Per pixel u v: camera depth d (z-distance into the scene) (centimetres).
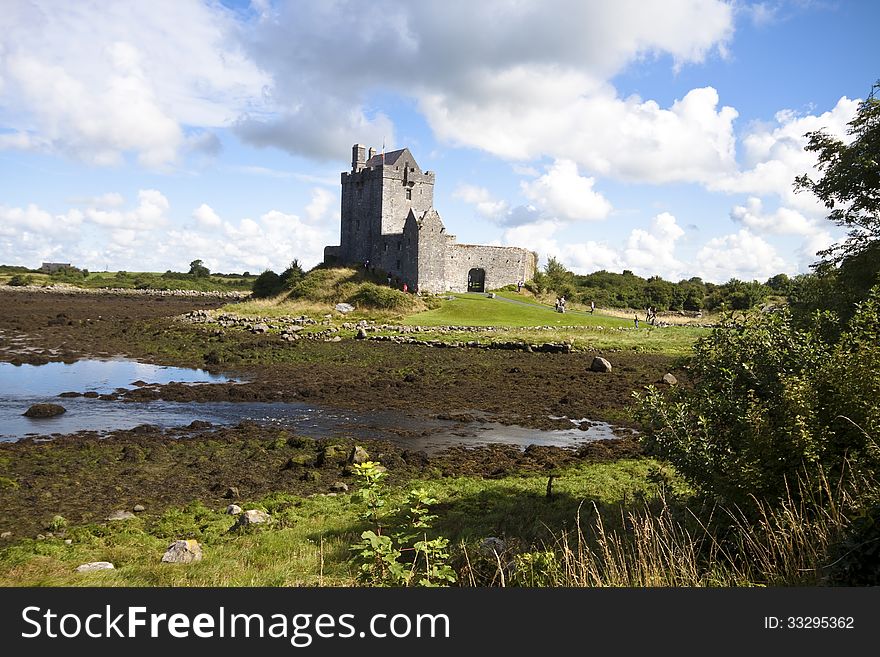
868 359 888
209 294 12400
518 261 8544
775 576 815
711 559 916
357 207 8775
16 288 11456
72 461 1923
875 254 1702
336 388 3297
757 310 1167
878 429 854
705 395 1070
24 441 2152
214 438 2259
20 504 1552
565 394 3212
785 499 915
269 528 1367
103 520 1469
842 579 754
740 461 944
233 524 1416
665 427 1074
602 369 3828
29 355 4216
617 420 2698
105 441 2183
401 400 3064
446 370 3856
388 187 8206
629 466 1908
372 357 4291
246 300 7750
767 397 1036
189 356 4306
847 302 1587
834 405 906
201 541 1316
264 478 1820
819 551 813
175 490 1702
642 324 6375
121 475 1805
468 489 1677
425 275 7625
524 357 4388
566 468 1912
